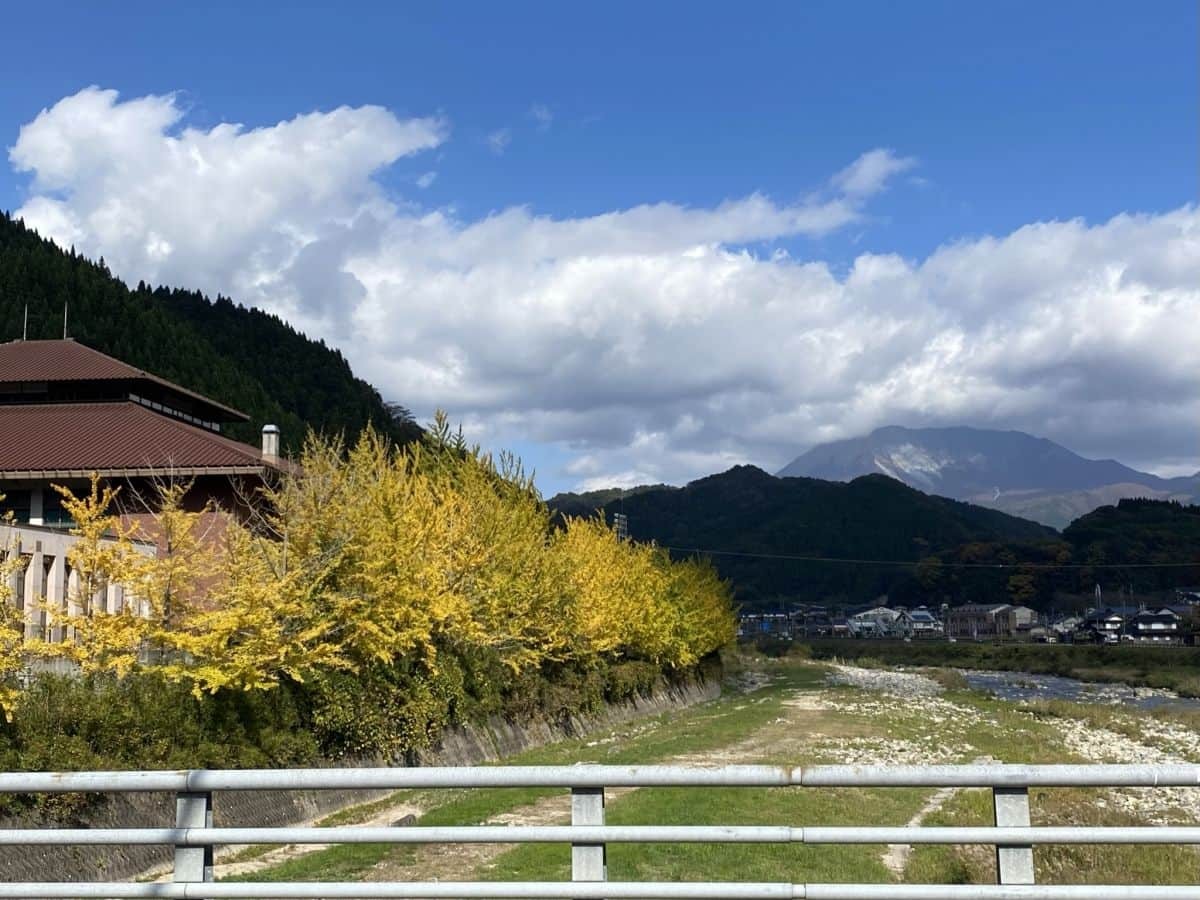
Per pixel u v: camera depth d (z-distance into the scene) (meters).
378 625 20.19
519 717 30.28
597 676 38.50
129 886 5.64
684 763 25.23
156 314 98.50
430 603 23.39
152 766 13.93
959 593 184.62
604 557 42.69
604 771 5.33
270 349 124.94
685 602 57.47
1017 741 36.66
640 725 39.78
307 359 126.62
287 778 5.43
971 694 66.88
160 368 86.75
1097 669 95.69
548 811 15.94
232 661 16.42
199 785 5.50
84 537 16.67
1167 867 13.36
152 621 16.31
